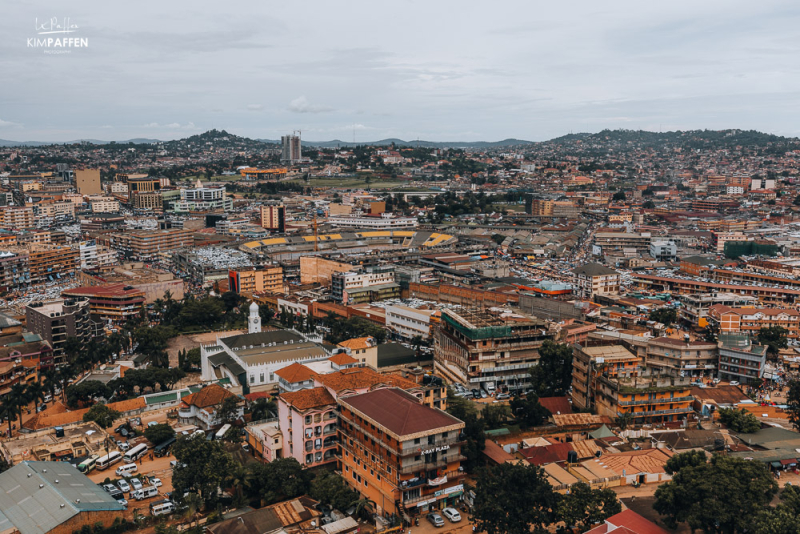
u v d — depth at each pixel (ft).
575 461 584.81
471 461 588.91
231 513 532.32
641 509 504.84
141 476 611.88
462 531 506.89
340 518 531.91
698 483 471.21
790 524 415.44
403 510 517.96
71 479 556.51
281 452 641.81
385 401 574.56
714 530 461.78
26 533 475.31
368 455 565.12
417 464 524.11
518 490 486.38
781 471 578.25
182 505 528.63
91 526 499.51
